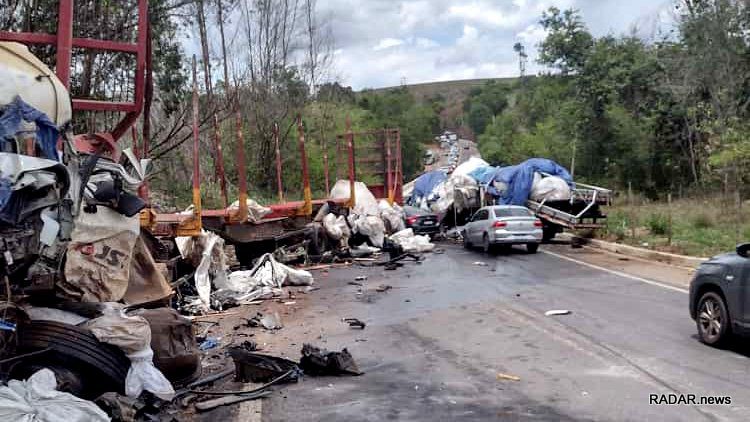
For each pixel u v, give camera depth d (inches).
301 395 295.6
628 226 1035.3
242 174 676.7
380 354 371.2
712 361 331.3
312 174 1405.0
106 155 320.5
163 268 457.7
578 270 708.0
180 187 957.8
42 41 312.0
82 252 279.1
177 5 770.8
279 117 1338.6
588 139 1578.5
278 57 1370.6
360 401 285.0
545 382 303.7
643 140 1507.1
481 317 465.1
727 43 1266.0
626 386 293.0
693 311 379.6
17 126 235.0
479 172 1387.8
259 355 334.3
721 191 1236.5
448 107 6899.6
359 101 3262.8
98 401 248.1
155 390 270.5
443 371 330.0
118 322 268.2
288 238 821.2
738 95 1264.8
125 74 615.5
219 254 578.2
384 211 1091.9
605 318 443.2
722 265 356.2
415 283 653.9
